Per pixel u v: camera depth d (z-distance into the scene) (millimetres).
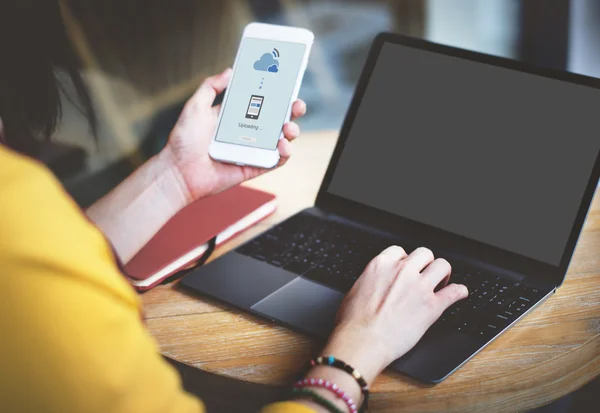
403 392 867
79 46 2947
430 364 893
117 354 600
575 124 1076
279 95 1122
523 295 1019
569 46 2930
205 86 1141
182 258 1111
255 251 1141
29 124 1126
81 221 618
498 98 1142
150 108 2914
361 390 826
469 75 1170
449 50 1192
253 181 1381
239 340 966
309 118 3150
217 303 1039
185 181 1119
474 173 1142
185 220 1195
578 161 1064
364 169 1228
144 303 1046
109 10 2994
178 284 1079
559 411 1284
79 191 2418
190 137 1113
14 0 1031
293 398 816
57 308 566
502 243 1096
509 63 1146
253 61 1147
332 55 3406
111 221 1066
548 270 1053
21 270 557
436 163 1172
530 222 1083
